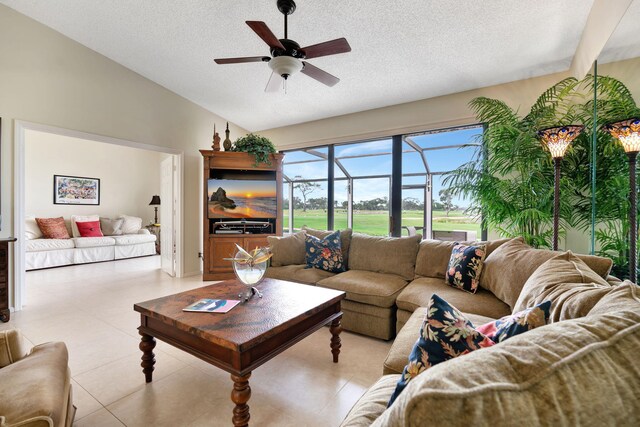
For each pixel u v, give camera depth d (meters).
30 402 1.01
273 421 1.64
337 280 2.93
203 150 4.63
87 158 6.92
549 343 0.50
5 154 3.16
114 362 2.23
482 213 3.14
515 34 2.71
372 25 2.78
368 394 1.18
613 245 1.99
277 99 4.48
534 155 2.71
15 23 3.21
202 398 1.83
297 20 2.78
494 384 0.41
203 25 3.13
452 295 2.32
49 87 3.45
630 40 1.77
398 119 4.21
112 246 6.41
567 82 2.68
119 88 4.05
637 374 0.46
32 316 3.12
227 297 2.11
